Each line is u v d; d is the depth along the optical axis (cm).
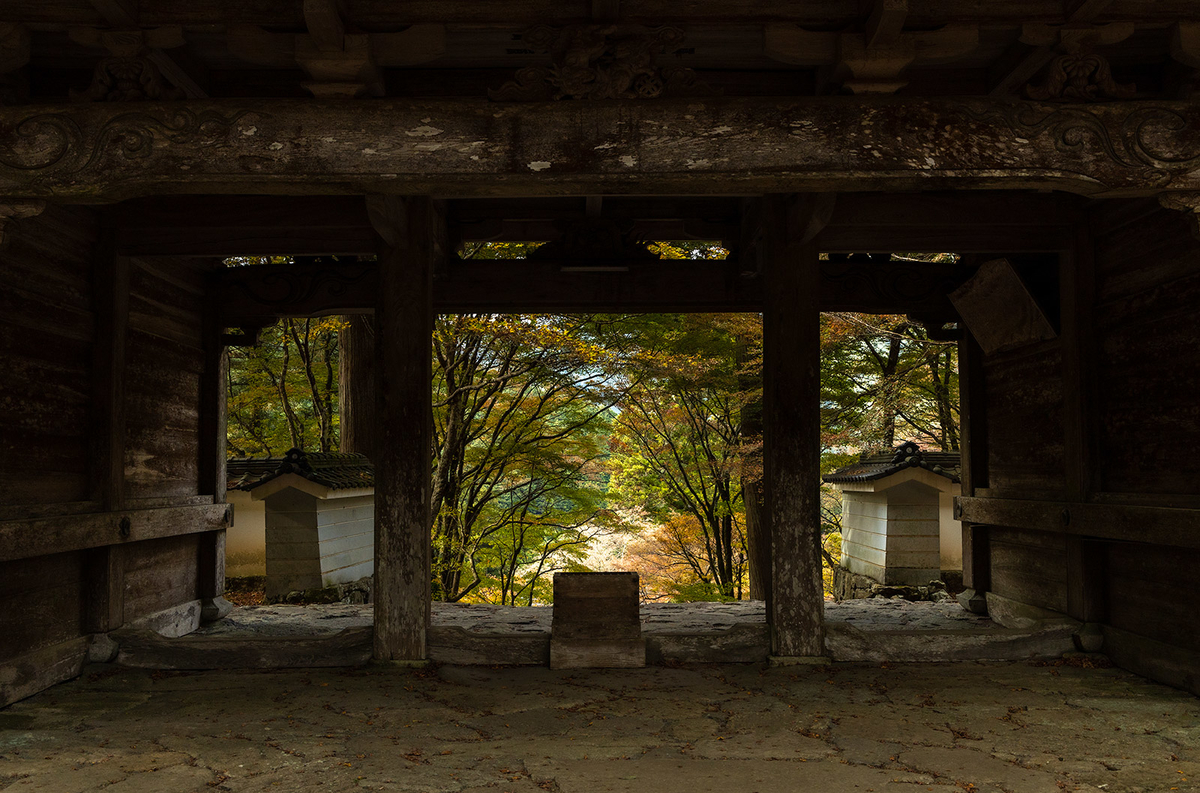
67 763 367
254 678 512
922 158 382
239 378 1611
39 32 406
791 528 547
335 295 713
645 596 1512
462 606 795
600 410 1248
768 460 555
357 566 1048
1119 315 546
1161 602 505
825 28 388
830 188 396
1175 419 493
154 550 622
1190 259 477
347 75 387
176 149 382
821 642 545
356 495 1025
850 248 580
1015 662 547
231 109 383
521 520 1259
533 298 724
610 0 369
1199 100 386
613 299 725
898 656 548
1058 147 382
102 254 559
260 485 936
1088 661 543
